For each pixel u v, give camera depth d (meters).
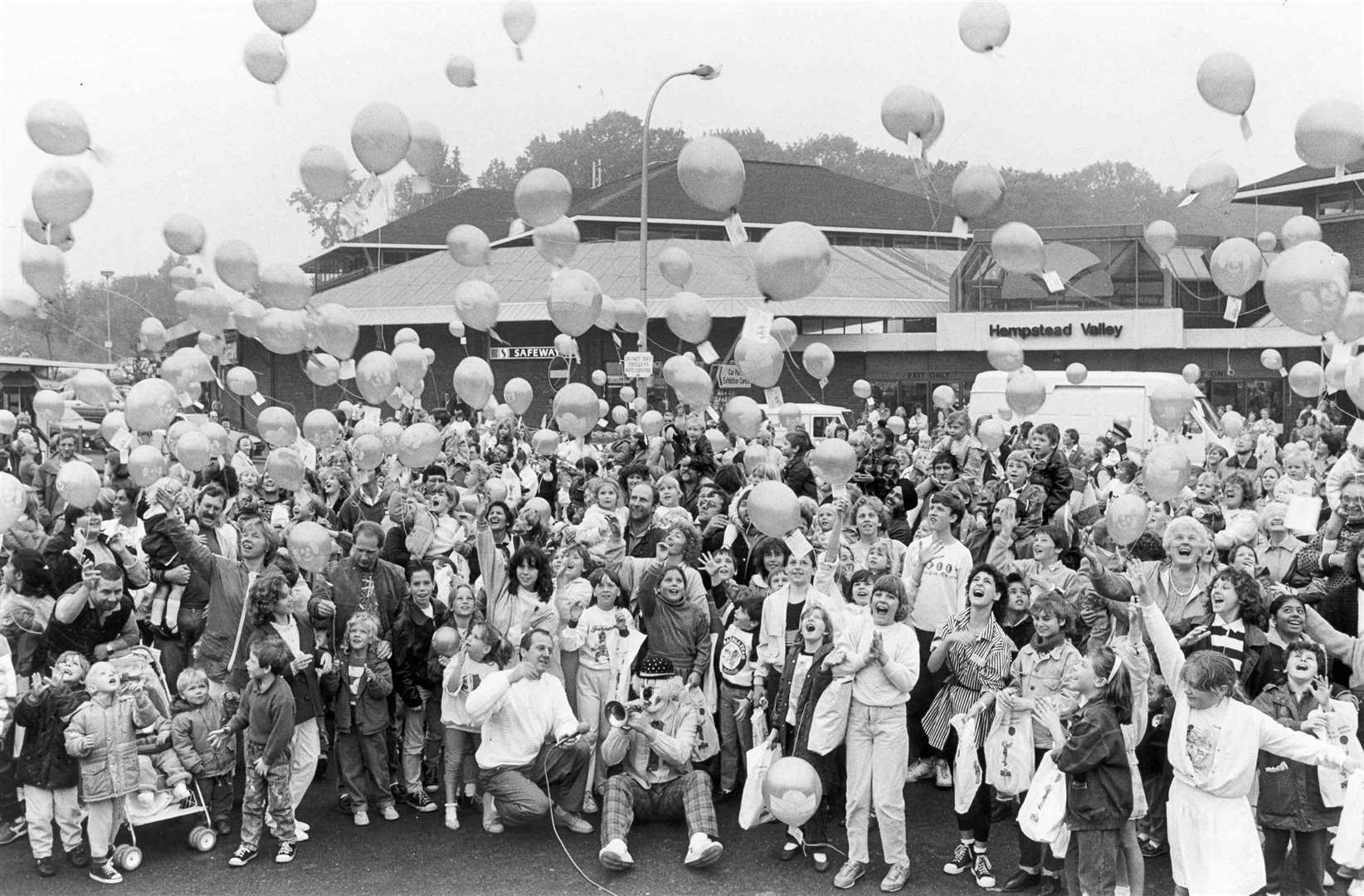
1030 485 9.06
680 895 6.26
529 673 7.05
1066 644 6.48
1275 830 5.91
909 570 7.86
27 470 13.86
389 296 40.62
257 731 6.73
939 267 46.22
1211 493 9.58
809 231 6.88
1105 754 5.63
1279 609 6.45
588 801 7.30
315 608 7.23
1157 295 34.56
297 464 9.91
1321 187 32.50
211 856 6.86
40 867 6.57
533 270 40.84
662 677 7.24
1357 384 8.23
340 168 9.16
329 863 6.73
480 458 13.58
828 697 6.44
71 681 6.62
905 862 6.36
